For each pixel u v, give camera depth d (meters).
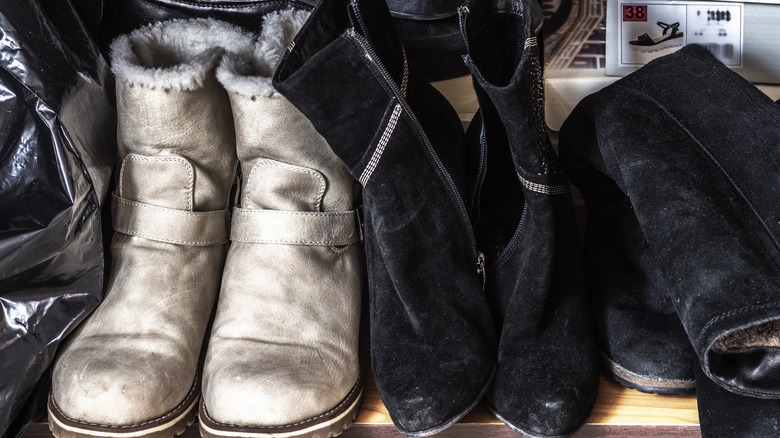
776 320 0.64
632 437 0.77
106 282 0.83
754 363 0.66
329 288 0.81
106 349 0.75
